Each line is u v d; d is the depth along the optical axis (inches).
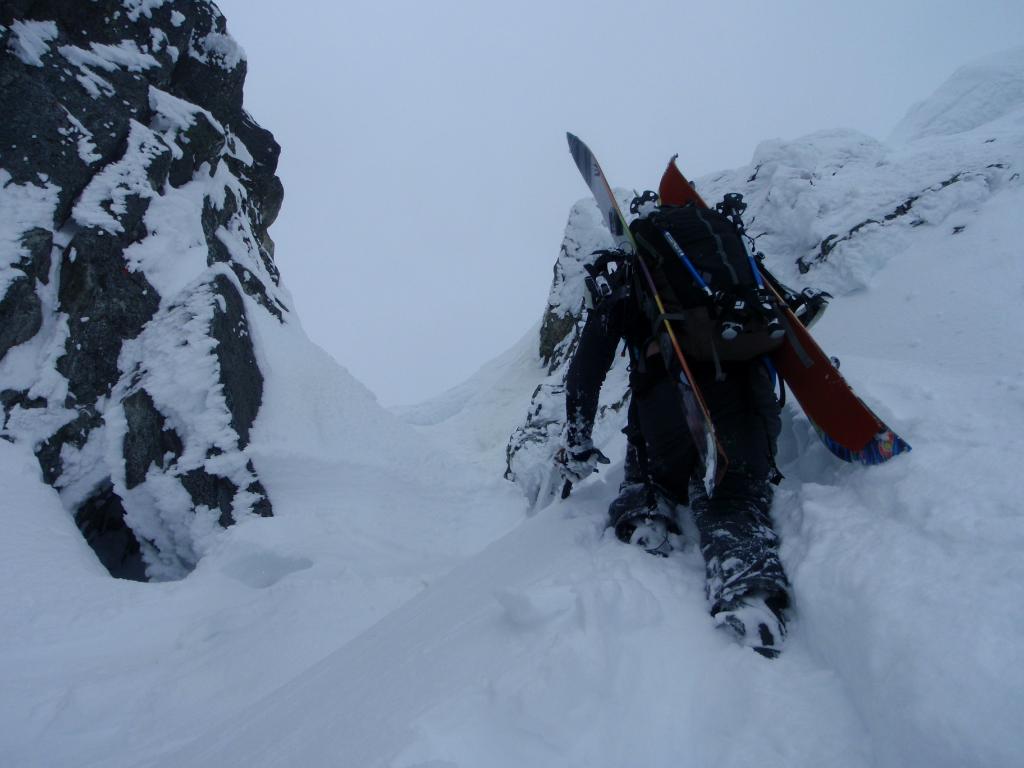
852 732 48.6
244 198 521.7
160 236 363.9
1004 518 56.6
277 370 381.1
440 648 73.0
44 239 316.2
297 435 344.8
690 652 61.8
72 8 386.9
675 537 86.5
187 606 211.8
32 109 338.6
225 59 507.8
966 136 267.0
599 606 64.1
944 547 57.1
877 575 57.5
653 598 67.8
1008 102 375.9
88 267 319.6
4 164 322.7
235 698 142.0
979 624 47.1
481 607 82.7
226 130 518.6
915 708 44.3
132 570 307.0
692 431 81.4
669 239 87.9
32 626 184.2
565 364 464.4
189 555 295.6
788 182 252.8
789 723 50.7
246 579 242.7
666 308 86.0
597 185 116.4
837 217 222.2
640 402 91.5
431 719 54.2
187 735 125.8
